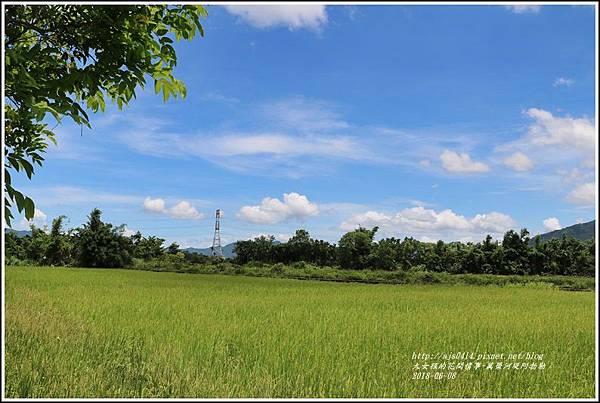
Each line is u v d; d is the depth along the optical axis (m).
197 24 4.20
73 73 3.63
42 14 3.79
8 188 3.09
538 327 11.12
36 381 5.25
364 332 9.59
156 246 64.12
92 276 31.19
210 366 6.44
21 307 12.02
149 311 12.59
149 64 4.00
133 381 5.77
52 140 4.66
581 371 6.88
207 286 25.34
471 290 27.33
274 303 16.30
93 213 56.66
